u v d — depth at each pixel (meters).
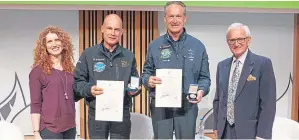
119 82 2.15
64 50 2.35
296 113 3.66
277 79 3.66
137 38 3.44
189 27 3.51
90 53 2.26
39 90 2.23
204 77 2.21
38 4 3.25
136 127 3.05
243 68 2.19
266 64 2.16
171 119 2.23
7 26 3.39
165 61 2.18
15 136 2.31
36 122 2.21
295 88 3.63
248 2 3.22
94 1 3.20
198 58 2.18
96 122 2.26
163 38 2.22
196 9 3.34
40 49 2.26
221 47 3.55
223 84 2.29
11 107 3.47
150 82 2.11
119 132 2.28
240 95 2.18
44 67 2.23
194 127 2.23
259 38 3.59
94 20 3.40
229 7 3.39
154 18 3.42
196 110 2.25
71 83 2.30
